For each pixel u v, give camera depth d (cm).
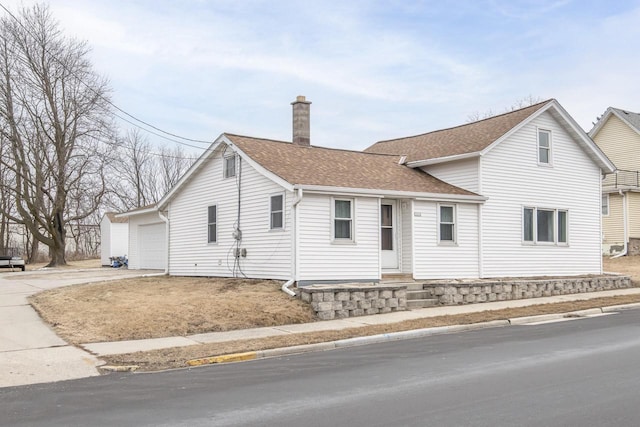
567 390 764
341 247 1755
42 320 1381
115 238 3631
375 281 1808
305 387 819
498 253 2123
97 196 4247
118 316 1368
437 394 757
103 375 935
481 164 2083
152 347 1132
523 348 1102
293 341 1191
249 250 1920
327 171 1897
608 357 990
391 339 1274
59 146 3681
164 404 738
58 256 3809
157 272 2742
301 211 1695
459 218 2044
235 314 1423
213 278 2048
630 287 2348
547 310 1647
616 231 3494
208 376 916
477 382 822
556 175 2323
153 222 2991
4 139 3819
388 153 2519
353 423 634
